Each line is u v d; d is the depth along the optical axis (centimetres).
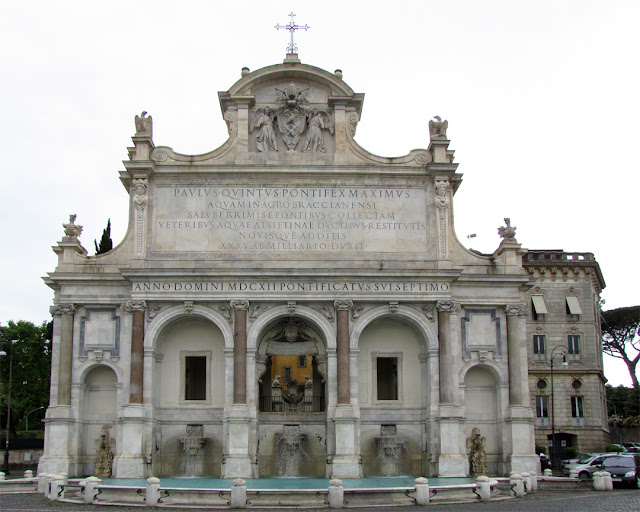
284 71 5097
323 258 4931
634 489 4334
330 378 4706
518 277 4947
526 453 4750
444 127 5081
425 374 4900
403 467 4838
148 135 4962
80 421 4762
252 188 5003
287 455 4800
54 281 4878
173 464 4778
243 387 4634
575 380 8062
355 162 5056
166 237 4925
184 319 4866
